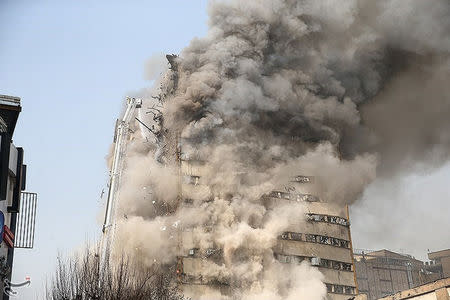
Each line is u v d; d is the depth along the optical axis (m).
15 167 34.09
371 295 102.75
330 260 76.88
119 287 35.78
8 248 32.56
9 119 35.06
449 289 50.59
